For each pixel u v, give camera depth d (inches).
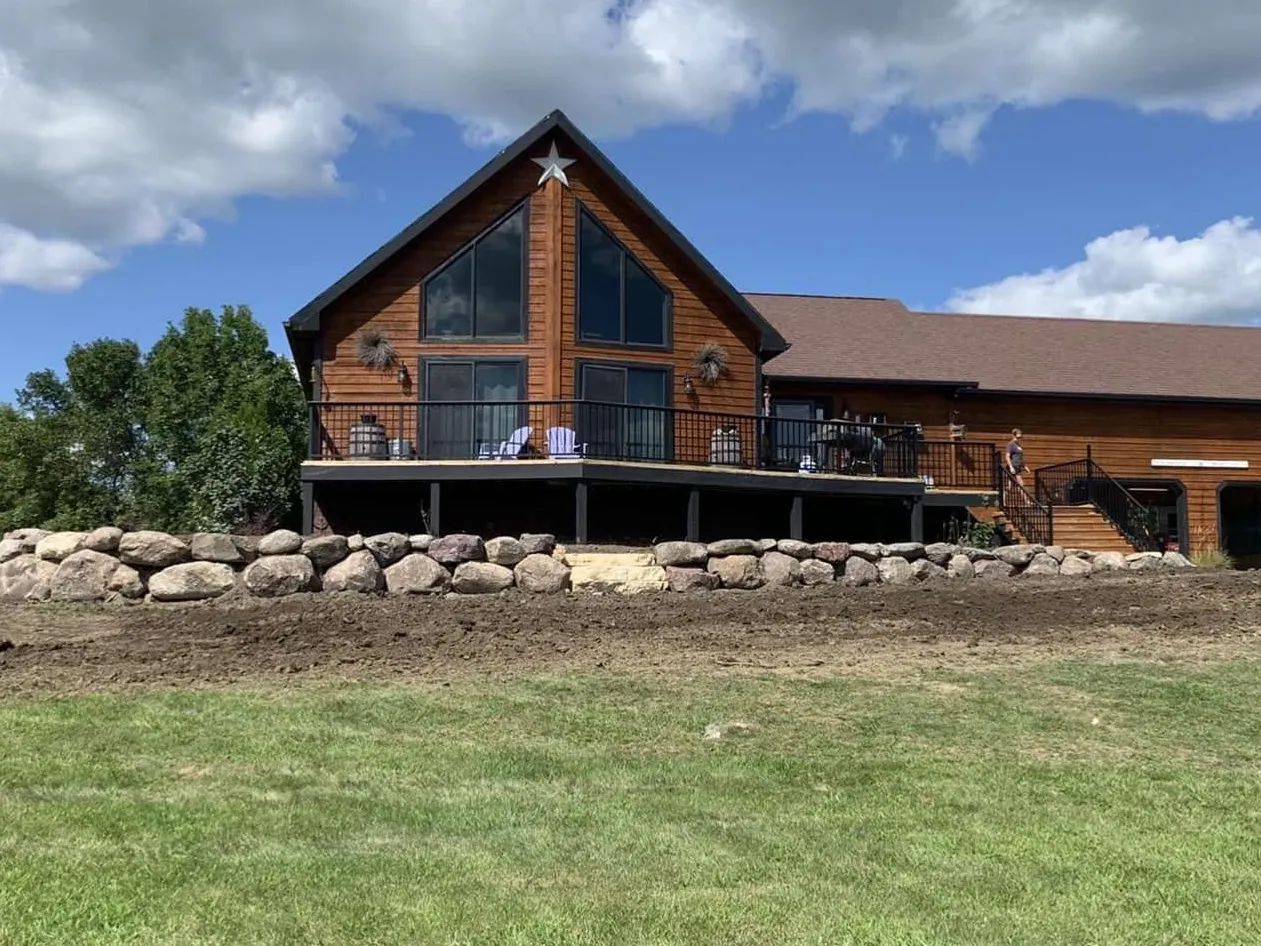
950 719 286.2
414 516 718.5
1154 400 961.5
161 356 1517.0
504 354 731.4
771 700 299.6
